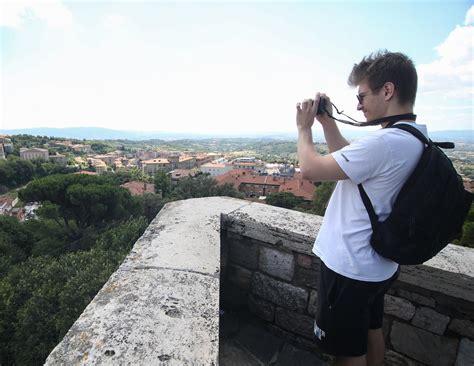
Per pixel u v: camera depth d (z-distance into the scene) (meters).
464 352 1.33
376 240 0.84
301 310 1.67
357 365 1.01
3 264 11.30
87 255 10.61
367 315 0.95
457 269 1.28
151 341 0.78
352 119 1.02
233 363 1.54
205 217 1.81
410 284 1.41
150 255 1.30
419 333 1.42
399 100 0.88
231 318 1.86
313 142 1.00
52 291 8.25
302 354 1.63
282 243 1.66
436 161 0.79
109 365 0.70
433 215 0.77
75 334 0.79
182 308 0.93
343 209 0.93
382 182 0.82
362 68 0.94
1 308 8.10
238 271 1.89
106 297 0.97
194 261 1.26
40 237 16.19
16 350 7.32
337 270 0.91
